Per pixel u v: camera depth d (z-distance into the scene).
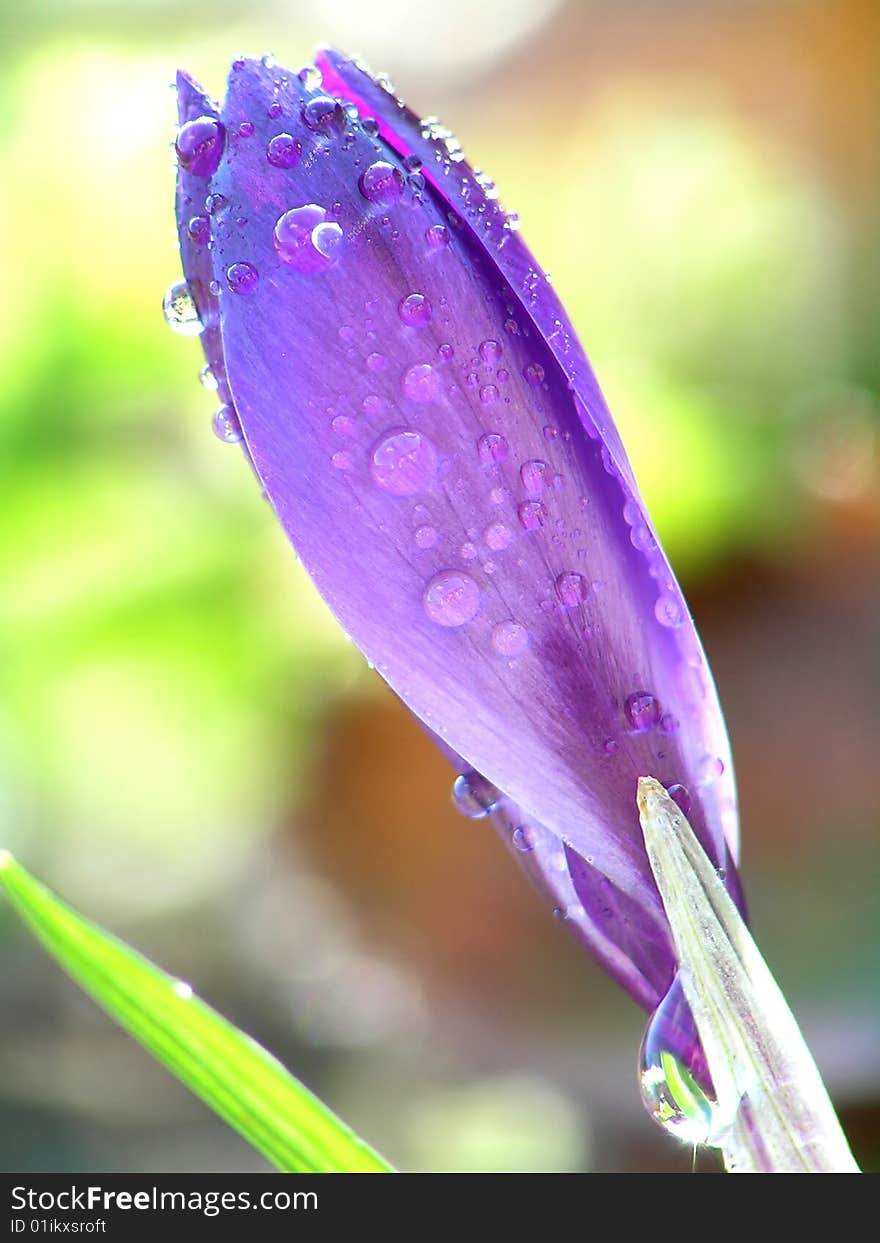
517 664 0.14
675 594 0.14
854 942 0.27
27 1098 0.27
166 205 0.42
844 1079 0.25
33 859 0.35
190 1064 0.14
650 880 0.14
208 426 0.40
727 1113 0.14
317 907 0.34
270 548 0.38
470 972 0.31
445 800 0.35
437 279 0.14
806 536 0.40
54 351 0.40
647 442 0.40
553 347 0.14
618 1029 0.29
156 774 0.37
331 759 0.36
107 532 0.38
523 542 0.14
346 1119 0.27
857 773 0.32
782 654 0.37
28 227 0.41
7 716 0.36
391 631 0.14
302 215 0.14
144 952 0.32
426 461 0.14
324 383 0.14
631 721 0.14
